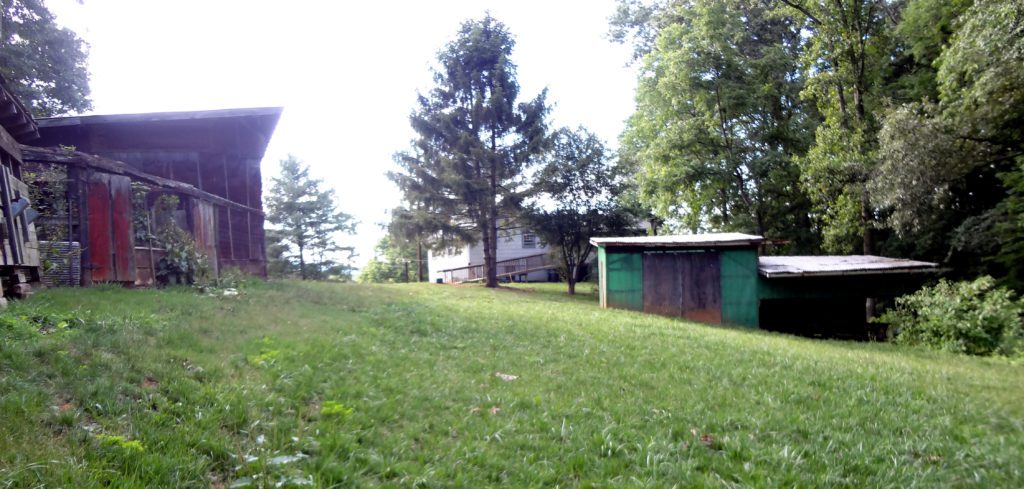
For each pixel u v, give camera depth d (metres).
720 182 26.47
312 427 5.09
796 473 4.98
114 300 8.19
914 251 25.09
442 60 28.81
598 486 4.59
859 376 9.27
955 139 18.42
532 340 10.97
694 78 25.95
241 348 6.99
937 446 5.90
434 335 10.57
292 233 40.66
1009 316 14.46
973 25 16.83
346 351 7.95
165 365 5.67
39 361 5.08
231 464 4.15
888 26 26.12
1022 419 7.18
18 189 8.07
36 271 8.45
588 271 37.62
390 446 4.95
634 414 6.50
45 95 23.66
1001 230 20.03
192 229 12.28
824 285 19.81
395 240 29.45
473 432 5.55
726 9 26.16
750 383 8.36
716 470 5.07
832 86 23.06
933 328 15.39
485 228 28.84
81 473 3.49
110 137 15.01
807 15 23.98
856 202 21.56
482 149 27.59
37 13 21.83
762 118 27.38
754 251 20.00
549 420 6.06
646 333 12.88
